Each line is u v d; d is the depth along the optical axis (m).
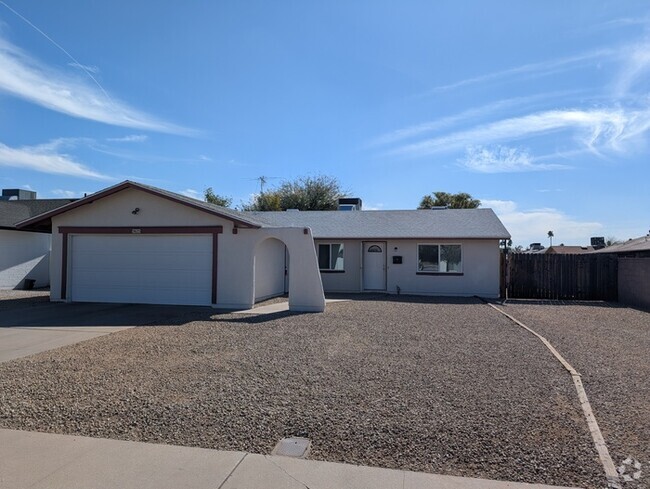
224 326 12.46
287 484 4.09
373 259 23.72
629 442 4.98
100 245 17.77
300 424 5.41
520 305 19.16
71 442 4.93
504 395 6.48
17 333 11.34
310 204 48.41
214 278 16.72
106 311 15.34
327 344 10.05
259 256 18.86
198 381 7.12
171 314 14.75
